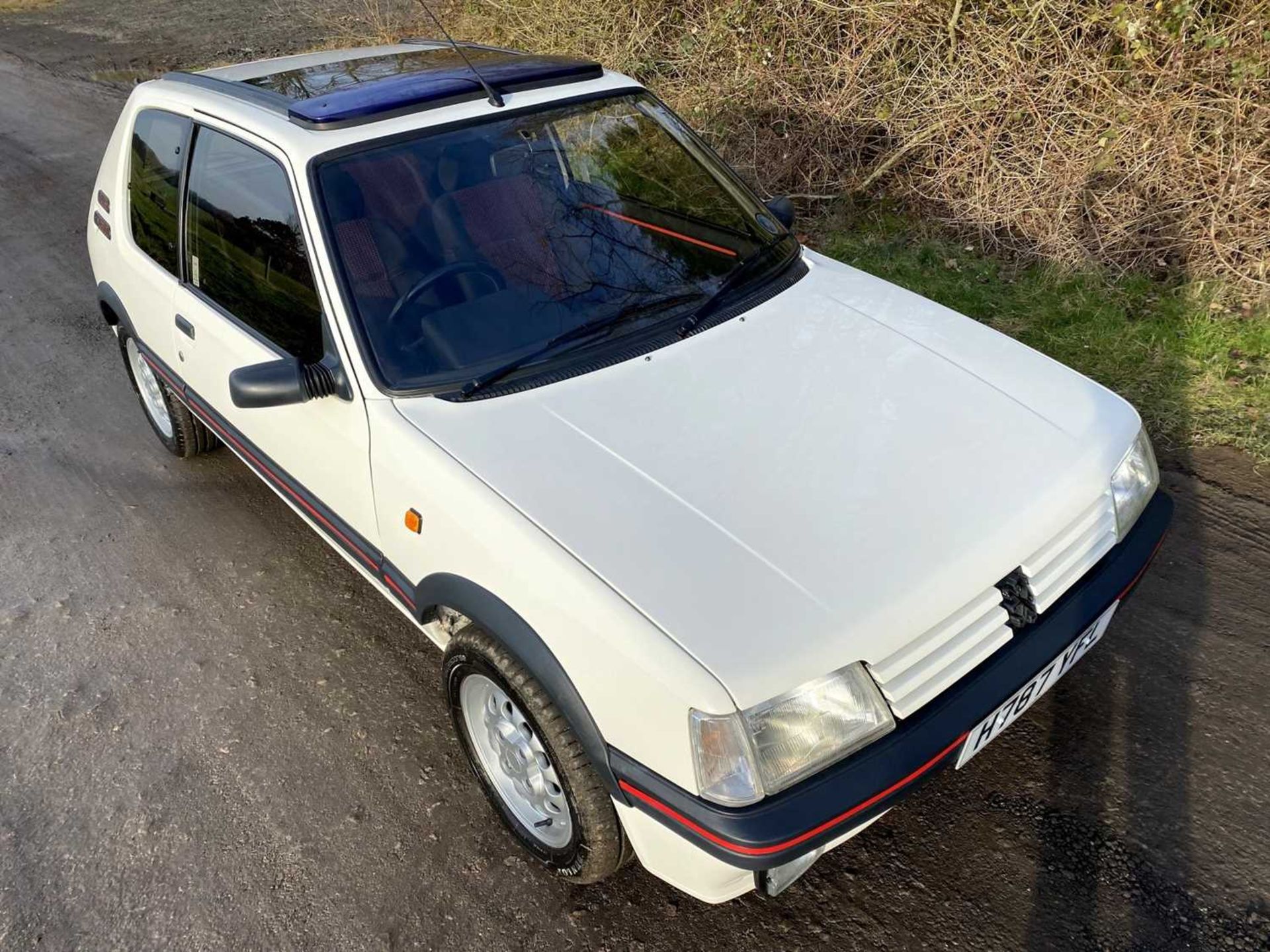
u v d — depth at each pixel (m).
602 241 2.98
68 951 2.47
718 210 3.30
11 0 18.91
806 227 6.62
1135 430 2.61
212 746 3.06
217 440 4.53
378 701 3.19
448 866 2.61
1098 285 5.42
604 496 2.27
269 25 14.35
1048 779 2.69
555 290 2.82
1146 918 2.31
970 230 6.13
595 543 2.15
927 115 6.29
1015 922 2.33
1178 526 3.64
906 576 2.07
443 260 2.75
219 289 3.30
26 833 2.80
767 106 7.11
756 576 2.05
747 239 3.25
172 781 2.94
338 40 11.60
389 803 2.81
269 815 2.80
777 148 7.08
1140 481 2.56
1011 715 2.23
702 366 2.69
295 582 3.79
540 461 2.37
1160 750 2.74
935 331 2.94
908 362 2.75
